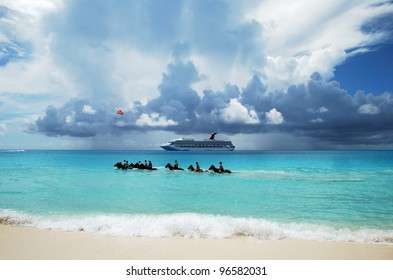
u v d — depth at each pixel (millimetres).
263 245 7859
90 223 9695
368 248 7703
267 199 14938
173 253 7273
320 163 47688
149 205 13484
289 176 25594
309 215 11617
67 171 30328
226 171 28250
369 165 41875
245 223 9750
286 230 9211
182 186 19719
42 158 68000
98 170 31438
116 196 15758
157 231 8891
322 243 8055
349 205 13484
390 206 13266
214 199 14969
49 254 7160
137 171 30250
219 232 8828
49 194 16297
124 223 9695
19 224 9695
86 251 7363
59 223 9734
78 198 15148
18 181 21984
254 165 44406
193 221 9945
